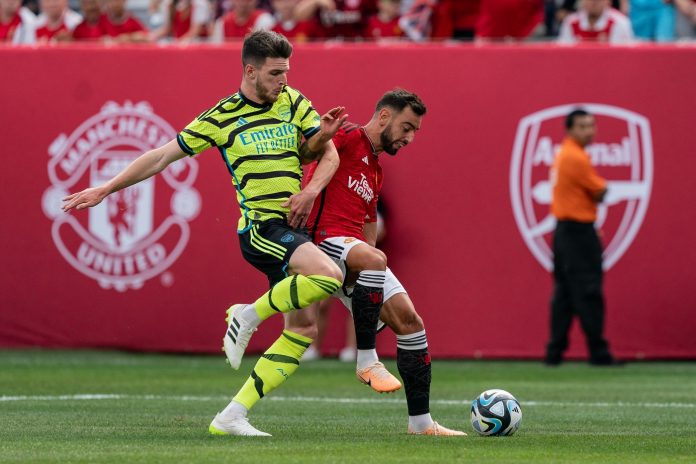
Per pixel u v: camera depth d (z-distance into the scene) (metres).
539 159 45.47
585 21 50.78
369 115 46.06
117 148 46.84
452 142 45.72
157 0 56.66
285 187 22.19
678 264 45.00
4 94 47.25
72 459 18.58
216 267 46.03
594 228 43.09
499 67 45.62
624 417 28.30
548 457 19.30
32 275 46.94
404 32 52.59
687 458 19.66
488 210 45.56
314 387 36.84
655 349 45.12
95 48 46.97
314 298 21.05
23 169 47.09
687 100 45.12
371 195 23.86
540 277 45.44
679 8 53.28
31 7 58.78
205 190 46.03
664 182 45.16
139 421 25.80
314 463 18.02
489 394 22.98
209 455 18.95
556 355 43.84
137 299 46.44
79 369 42.12
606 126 45.34
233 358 21.50
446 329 45.62
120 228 46.44
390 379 22.66
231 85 46.44
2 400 31.48
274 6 54.22
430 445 20.83
